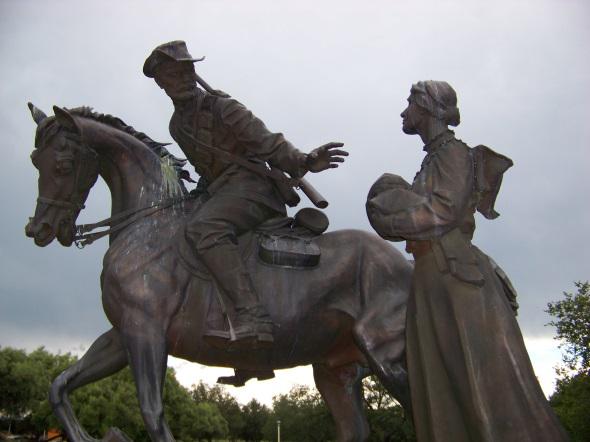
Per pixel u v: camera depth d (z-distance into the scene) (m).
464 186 3.15
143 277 3.67
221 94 4.01
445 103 3.33
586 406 24.73
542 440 2.80
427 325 3.12
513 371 2.88
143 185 3.98
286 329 3.73
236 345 3.56
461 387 2.92
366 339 3.54
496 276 3.17
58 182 3.82
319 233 4.02
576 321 26.02
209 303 3.70
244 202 3.82
